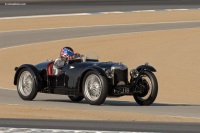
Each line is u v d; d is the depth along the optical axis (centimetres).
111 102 4094
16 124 2420
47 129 2227
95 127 2327
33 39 9606
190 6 14588
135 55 8031
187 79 6506
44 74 3981
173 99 5078
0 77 6172
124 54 8125
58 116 3033
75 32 10412
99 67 3681
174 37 9681
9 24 11344
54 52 8375
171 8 14162
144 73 3828
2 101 3872
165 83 6272
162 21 11975
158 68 7156
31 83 3944
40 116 3019
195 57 7869
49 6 14438
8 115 3044
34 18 12175
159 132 2152
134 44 8969
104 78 3619
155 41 9256
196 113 3294
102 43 9119
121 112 3275
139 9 13900
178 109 3544
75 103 3844
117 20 12050
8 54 8150
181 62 7531
